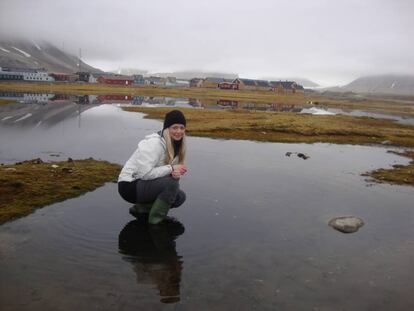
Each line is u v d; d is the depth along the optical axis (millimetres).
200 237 3090
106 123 11789
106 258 2650
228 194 4359
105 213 3514
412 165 7102
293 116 17234
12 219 3260
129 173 3303
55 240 2895
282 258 2791
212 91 62344
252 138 9844
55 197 3854
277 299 2232
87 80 81875
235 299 2207
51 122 11414
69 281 2318
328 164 6734
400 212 4102
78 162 5508
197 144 8289
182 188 4508
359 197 4617
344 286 2438
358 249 3043
